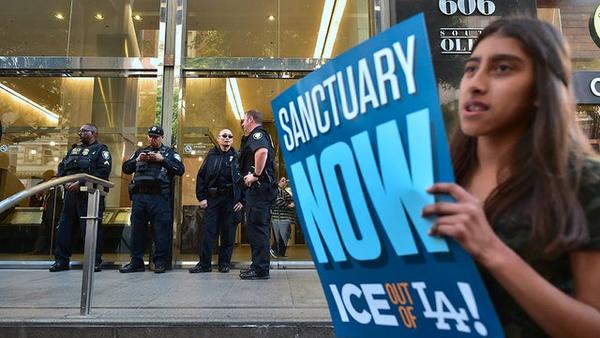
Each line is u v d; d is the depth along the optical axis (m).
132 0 6.35
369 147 0.82
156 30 6.22
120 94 6.30
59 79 6.50
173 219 5.67
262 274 4.38
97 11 6.45
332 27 6.42
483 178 0.88
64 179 2.75
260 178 4.27
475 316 0.72
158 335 2.62
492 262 0.71
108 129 6.27
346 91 0.86
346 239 0.89
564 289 0.76
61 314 2.81
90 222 2.90
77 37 6.43
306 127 0.97
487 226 0.72
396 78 0.77
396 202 0.78
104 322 2.64
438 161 0.72
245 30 6.38
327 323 2.64
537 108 0.80
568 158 0.78
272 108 1.09
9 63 6.25
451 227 0.71
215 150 5.18
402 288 0.81
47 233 6.09
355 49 0.84
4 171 6.41
